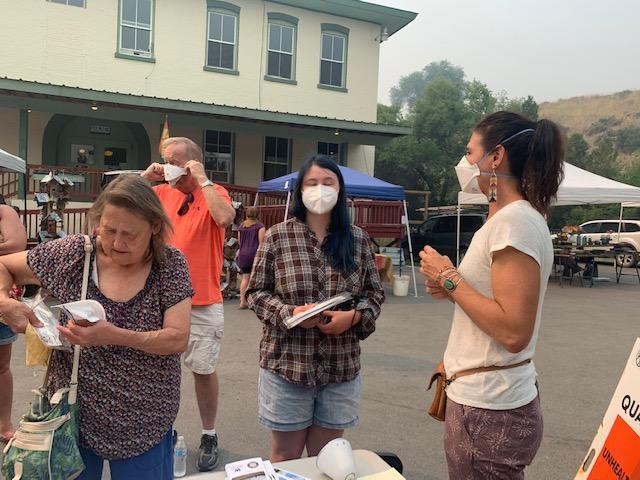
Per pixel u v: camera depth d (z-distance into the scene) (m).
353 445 3.75
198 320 3.28
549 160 1.75
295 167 17.03
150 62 14.71
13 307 1.76
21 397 4.30
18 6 13.30
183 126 15.20
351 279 2.47
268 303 2.42
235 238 10.05
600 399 4.80
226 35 15.61
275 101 16.25
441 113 35.75
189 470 3.32
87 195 13.16
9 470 1.64
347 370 2.47
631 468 1.64
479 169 1.86
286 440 2.49
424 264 1.89
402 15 17.05
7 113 13.66
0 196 3.57
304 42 16.52
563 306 10.34
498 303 1.67
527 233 1.65
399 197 10.12
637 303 10.88
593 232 20.80
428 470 3.42
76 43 13.91
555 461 3.57
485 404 1.75
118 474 1.88
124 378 1.82
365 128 15.46
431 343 6.79
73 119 14.84
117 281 1.85
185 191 3.37
